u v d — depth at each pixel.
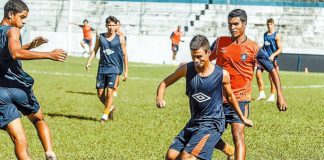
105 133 12.32
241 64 8.55
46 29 58.56
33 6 58.88
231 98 7.60
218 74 7.39
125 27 57.44
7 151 10.05
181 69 7.53
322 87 28.58
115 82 14.19
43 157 9.57
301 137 12.29
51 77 29.75
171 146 7.48
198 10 56.50
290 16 54.91
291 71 47.88
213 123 7.42
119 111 16.41
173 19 56.75
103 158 9.59
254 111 16.91
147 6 57.22
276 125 14.02
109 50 14.12
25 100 7.73
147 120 14.52
